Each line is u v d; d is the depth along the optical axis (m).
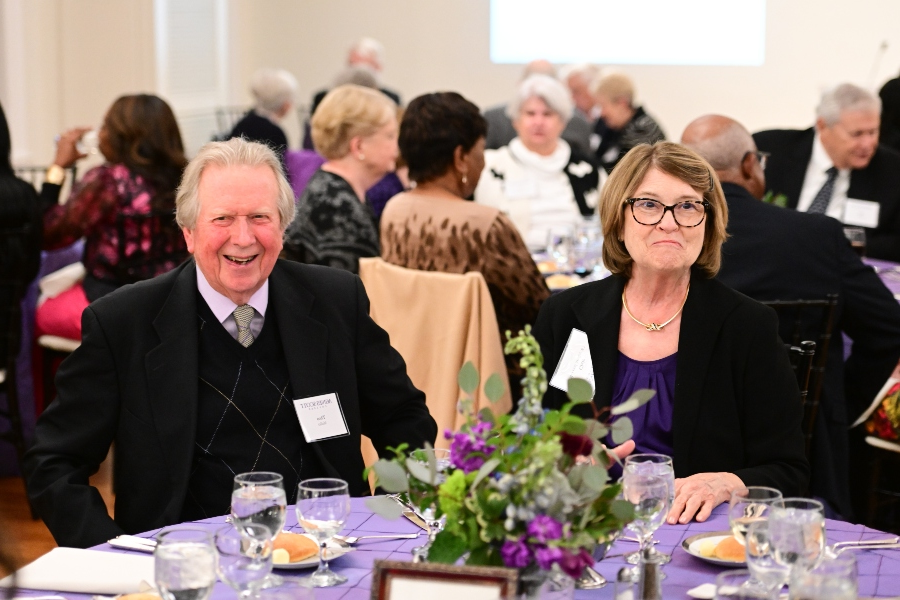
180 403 1.98
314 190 3.59
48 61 7.11
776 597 1.42
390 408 2.22
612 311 2.23
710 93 9.65
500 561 1.29
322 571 1.56
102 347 2.00
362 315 2.21
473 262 3.15
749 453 2.14
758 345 2.15
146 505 1.98
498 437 1.35
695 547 1.65
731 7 9.48
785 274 2.85
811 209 4.80
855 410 3.17
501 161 5.23
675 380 2.15
